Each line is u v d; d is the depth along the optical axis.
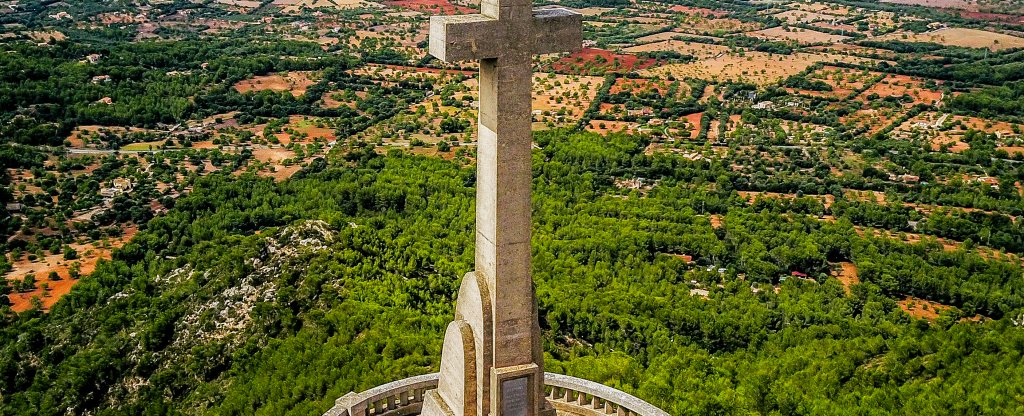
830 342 89.81
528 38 40.09
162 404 77.56
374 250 101.38
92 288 103.00
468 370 43.81
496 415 43.94
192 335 87.19
